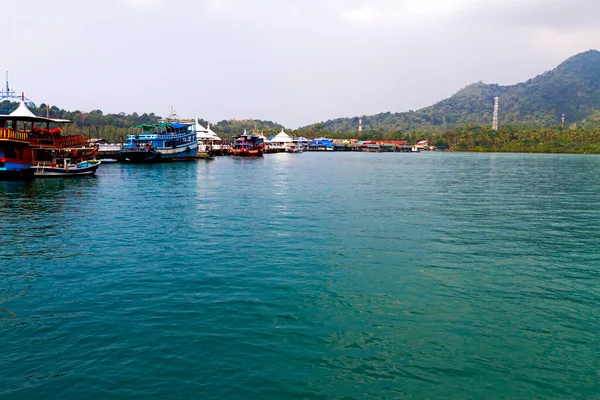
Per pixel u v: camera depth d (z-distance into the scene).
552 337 14.27
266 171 92.12
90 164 74.00
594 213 37.16
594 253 24.08
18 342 13.65
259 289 18.17
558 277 20.00
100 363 12.48
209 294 17.61
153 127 116.38
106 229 29.95
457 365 12.60
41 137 67.50
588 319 15.57
